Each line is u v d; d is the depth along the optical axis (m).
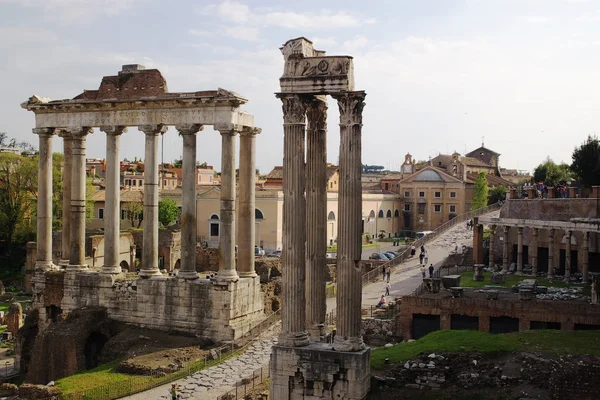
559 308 48.66
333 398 34.38
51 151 62.22
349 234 34.16
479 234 77.50
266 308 62.69
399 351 41.50
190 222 55.88
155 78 57.53
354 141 34.12
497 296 51.22
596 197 69.44
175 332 55.47
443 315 51.56
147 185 57.34
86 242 86.81
